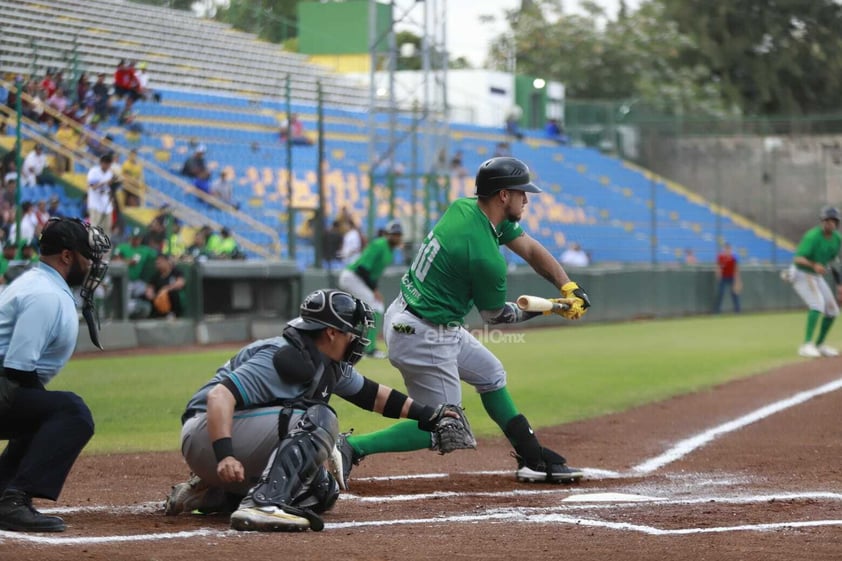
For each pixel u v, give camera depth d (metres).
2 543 11.46
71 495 15.87
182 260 46.97
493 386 17.20
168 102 63.28
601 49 116.75
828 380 33.03
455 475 18.17
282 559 10.84
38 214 42.56
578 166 90.50
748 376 34.81
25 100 48.22
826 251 41.03
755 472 18.39
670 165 97.00
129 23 64.06
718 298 73.75
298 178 65.50
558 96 102.19
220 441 12.11
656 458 20.20
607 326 61.00
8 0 56.09
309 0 90.38
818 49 124.19
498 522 13.41
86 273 12.48
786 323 63.38
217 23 72.44
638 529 12.77
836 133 92.56
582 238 80.62
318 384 12.93
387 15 87.25
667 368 37.06
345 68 89.19
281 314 49.91
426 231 60.34
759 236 92.38
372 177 58.09
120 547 11.40
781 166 93.56
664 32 120.69
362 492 16.31
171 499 13.84
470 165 80.94
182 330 46.00
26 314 11.87
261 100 69.94
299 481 12.72
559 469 17.12
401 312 16.30
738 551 11.43
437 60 62.69
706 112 111.69
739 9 123.88
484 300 16.20
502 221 16.45
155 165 57.25
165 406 26.86
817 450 20.81
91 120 52.94
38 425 12.38
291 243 50.78
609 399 29.14
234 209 56.81
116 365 36.97
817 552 11.38
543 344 47.66
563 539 12.14
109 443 21.45
